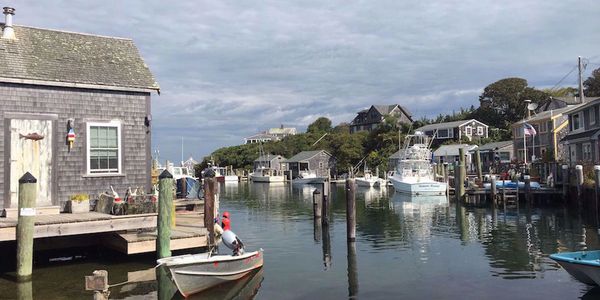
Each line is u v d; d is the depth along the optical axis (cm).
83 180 1642
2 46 1617
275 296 1248
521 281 1362
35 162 1564
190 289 1223
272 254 1798
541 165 3972
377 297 1237
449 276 1437
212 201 1517
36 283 1269
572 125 4234
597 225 2417
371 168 7594
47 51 1702
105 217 1381
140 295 1213
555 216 2823
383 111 10262
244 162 10669
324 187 2511
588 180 2917
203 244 1446
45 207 1553
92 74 1694
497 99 9388
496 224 2544
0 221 1376
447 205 3638
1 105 1519
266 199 4603
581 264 1199
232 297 1234
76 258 1557
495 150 6350
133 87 1736
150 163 1784
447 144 7825
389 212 3212
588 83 7619
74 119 1638
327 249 1894
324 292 1284
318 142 9925
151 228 1545
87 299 1142
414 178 4684
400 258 1705
